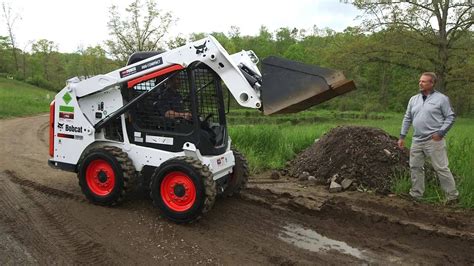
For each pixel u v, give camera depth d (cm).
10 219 515
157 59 524
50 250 432
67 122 578
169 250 439
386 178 662
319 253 441
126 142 553
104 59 3800
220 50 494
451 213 552
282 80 484
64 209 551
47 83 6075
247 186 672
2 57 6475
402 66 2367
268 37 7406
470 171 636
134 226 498
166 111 536
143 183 573
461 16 2138
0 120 1853
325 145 773
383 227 510
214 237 474
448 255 440
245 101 500
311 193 646
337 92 482
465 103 3534
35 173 747
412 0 2209
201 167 489
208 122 556
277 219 534
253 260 421
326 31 7400
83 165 554
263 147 930
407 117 618
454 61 2200
